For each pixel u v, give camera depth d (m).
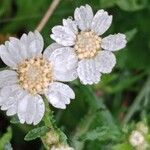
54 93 0.09
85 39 0.09
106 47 0.09
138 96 0.12
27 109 0.09
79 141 0.10
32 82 0.09
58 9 0.12
